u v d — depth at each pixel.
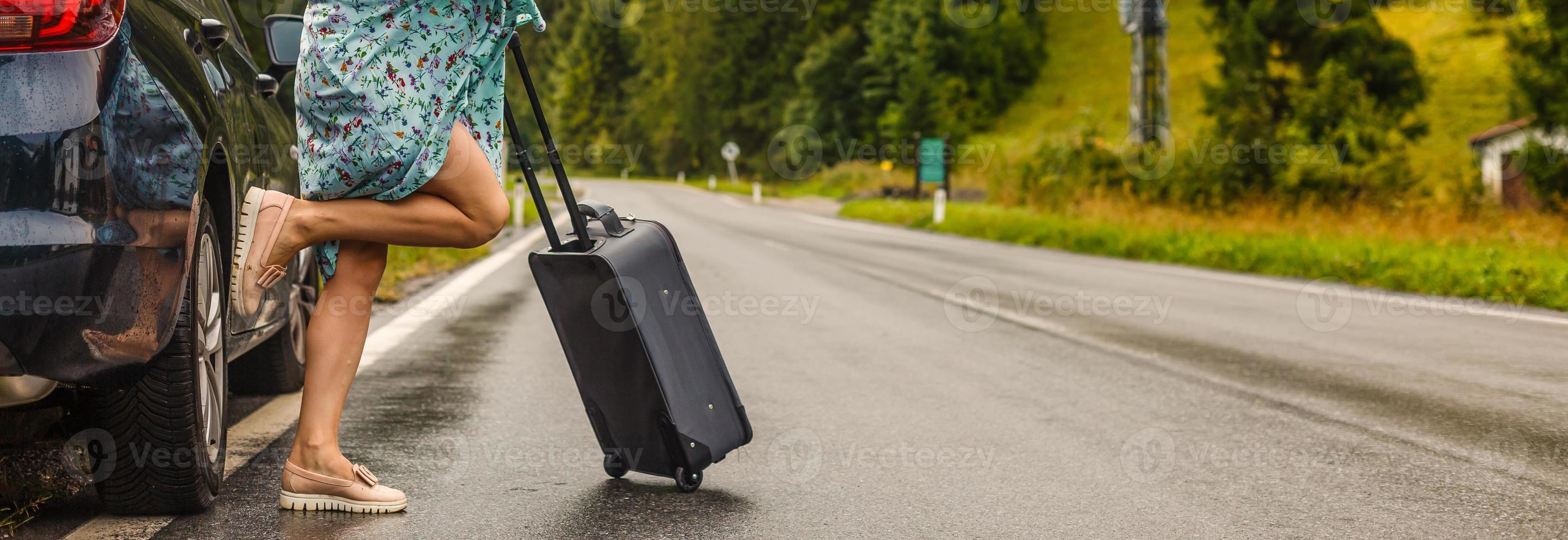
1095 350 6.12
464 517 2.70
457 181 2.57
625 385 2.83
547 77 99.00
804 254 14.50
